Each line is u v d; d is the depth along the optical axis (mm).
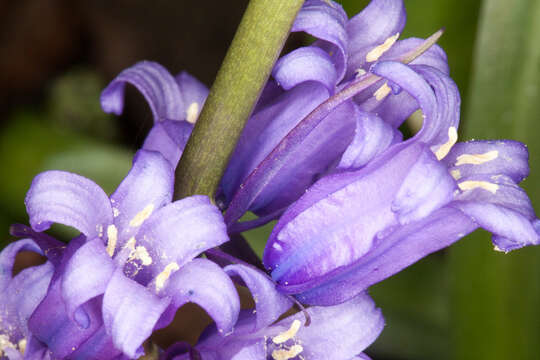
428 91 142
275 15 142
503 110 187
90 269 137
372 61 152
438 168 138
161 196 143
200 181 146
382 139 142
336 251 142
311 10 147
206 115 144
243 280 143
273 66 144
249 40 142
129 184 143
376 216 141
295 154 149
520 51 187
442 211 144
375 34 154
